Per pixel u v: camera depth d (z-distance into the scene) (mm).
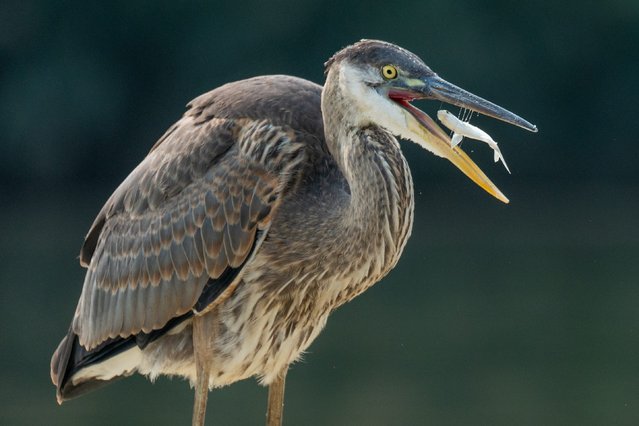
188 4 34531
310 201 7055
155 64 34594
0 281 19625
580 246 22703
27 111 33125
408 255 22281
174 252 7297
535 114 35188
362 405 13930
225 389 15586
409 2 34812
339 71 6898
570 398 14094
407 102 6902
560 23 35094
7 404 14117
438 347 16344
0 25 33344
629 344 16406
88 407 14344
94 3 33906
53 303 18250
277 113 7152
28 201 29734
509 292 19250
